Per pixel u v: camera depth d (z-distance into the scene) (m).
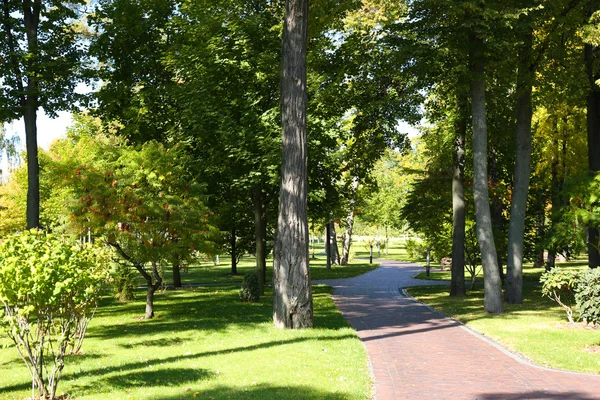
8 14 20.72
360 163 24.36
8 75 20.56
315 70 23.86
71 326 8.02
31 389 7.96
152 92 25.09
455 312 18.23
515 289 20.25
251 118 22.41
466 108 22.34
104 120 26.66
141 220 16.12
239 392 7.55
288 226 14.19
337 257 53.81
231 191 26.84
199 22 24.00
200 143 23.61
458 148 23.78
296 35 14.46
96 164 19.98
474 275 27.94
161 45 26.28
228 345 11.63
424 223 29.02
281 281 14.17
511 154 26.64
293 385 7.95
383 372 9.55
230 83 23.72
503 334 13.37
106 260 14.29
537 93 20.66
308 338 12.36
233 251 37.44
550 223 29.62
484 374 9.39
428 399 7.77
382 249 85.94
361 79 21.98
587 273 13.54
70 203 15.51
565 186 20.42
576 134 31.19
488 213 18.38
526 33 18.83
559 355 10.73
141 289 26.88
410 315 17.81
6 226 40.94
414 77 21.14
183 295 23.95
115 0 25.58
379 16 24.56
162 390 7.70
